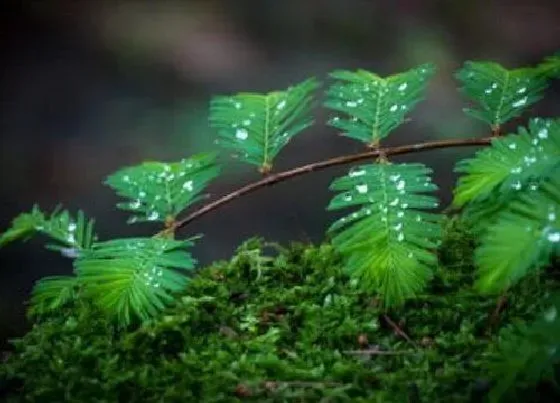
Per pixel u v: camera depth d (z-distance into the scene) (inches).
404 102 23.3
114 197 53.0
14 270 45.7
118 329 23.0
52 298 23.6
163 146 59.4
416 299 23.2
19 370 22.6
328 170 52.5
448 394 21.8
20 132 62.1
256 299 23.7
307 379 22.2
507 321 22.8
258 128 23.5
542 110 56.4
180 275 22.4
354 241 22.1
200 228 48.0
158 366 22.6
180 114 63.5
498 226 21.4
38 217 23.4
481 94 23.3
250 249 24.8
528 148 22.2
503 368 20.9
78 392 22.1
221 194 51.0
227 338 22.9
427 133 55.4
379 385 22.1
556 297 21.2
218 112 23.6
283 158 54.1
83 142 60.6
